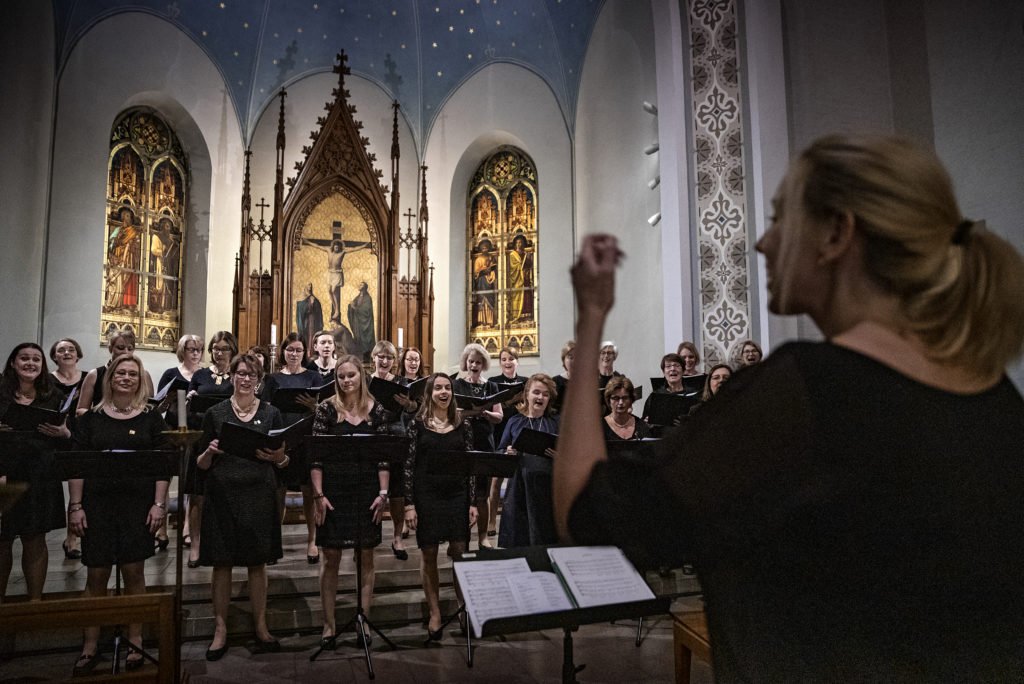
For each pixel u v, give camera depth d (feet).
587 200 35.81
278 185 35.91
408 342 38.06
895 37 21.21
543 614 6.75
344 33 39.81
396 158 38.45
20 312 27.73
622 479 2.33
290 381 21.08
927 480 2.05
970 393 2.23
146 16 34.45
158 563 18.89
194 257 36.45
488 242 41.47
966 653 1.97
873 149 2.34
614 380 17.03
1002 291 2.27
